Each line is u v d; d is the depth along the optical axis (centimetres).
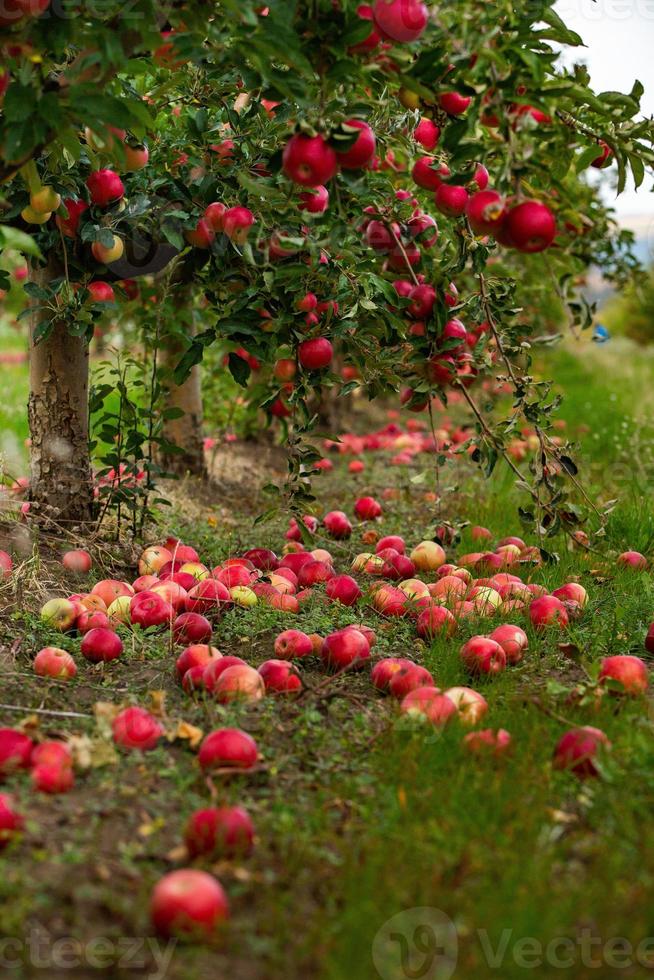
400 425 942
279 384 474
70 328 385
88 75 259
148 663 328
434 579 436
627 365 1302
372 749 264
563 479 390
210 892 182
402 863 206
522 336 388
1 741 235
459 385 377
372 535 507
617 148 309
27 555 406
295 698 295
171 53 301
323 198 318
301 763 258
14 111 250
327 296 372
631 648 358
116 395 686
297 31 255
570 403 965
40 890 192
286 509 389
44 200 336
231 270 390
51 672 306
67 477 442
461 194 316
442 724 268
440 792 234
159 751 254
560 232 482
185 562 427
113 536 450
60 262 413
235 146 366
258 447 757
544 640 355
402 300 353
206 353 686
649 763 252
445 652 336
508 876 200
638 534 498
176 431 596
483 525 545
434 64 261
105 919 186
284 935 183
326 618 365
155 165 400
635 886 201
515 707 289
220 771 237
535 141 291
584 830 226
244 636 355
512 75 256
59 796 229
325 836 216
